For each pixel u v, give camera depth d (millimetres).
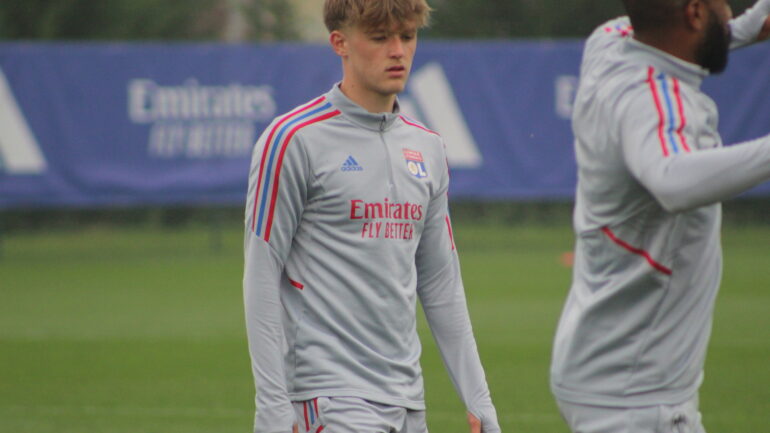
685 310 12898
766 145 10266
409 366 13562
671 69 12164
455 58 65625
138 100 64625
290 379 13445
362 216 13281
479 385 14188
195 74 65000
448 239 14359
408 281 13672
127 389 32062
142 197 64812
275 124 13227
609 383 13195
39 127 63906
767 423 27062
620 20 13898
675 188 10750
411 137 13875
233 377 33906
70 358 37188
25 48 63625
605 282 13125
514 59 65750
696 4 12000
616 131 12039
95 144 64375
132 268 65500
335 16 13367
